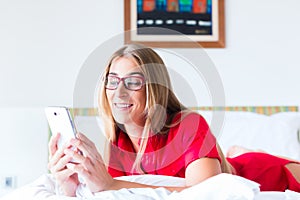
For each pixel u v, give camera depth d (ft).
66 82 9.12
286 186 5.98
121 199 3.90
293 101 9.39
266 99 9.36
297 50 9.45
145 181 4.30
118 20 9.23
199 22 9.32
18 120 8.74
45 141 8.77
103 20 9.21
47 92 9.09
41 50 9.12
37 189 4.52
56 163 4.29
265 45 9.41
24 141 8.72
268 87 9.37
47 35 9.14
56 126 4.21
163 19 9.27
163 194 3.95
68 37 9.16
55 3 9.18
